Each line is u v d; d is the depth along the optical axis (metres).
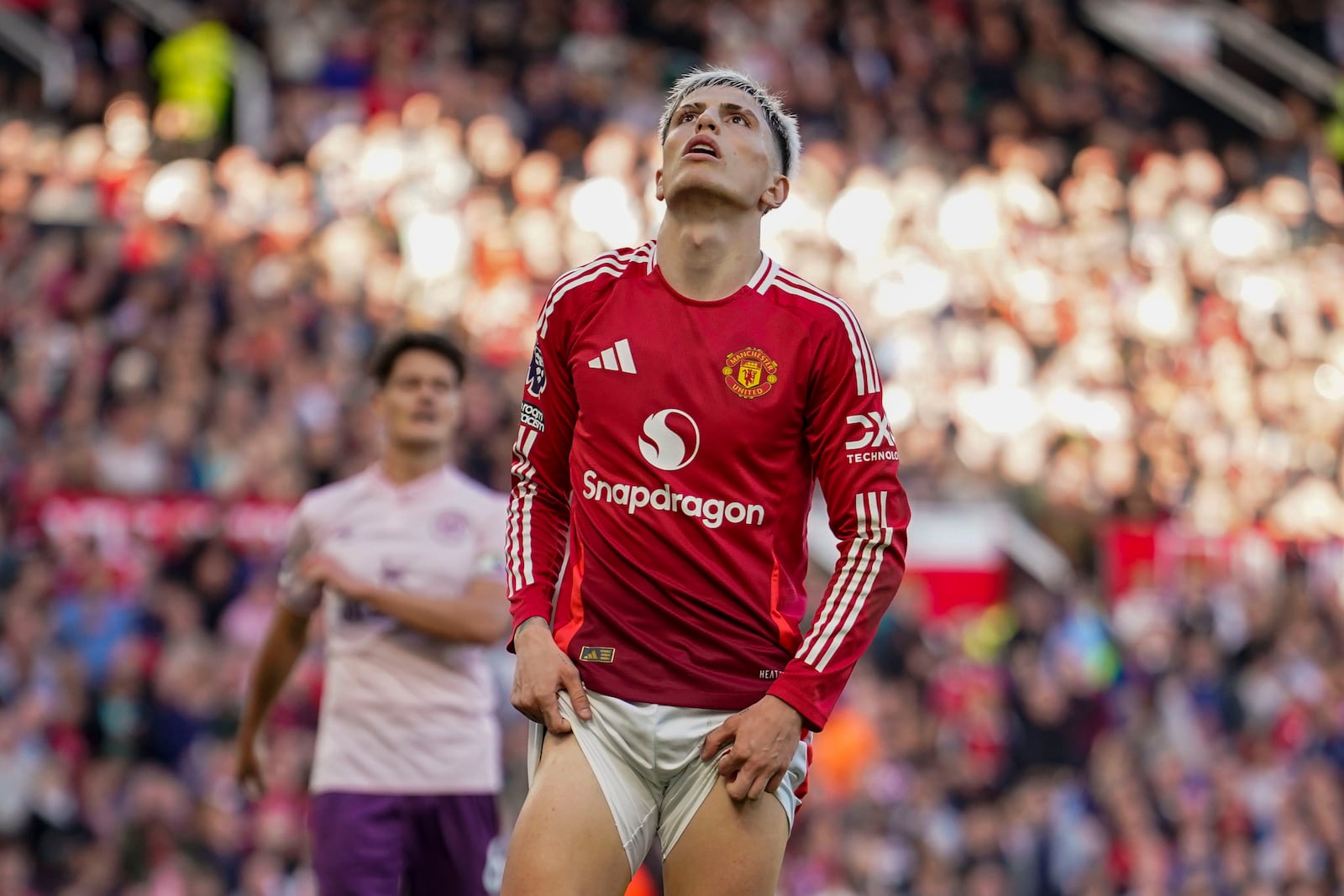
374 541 17.16
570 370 11.50
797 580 11.45
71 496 39.09
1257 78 75.31
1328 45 76.50
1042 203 64.06
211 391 43.47
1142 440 55.25
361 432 43.84
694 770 10.92
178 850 31.17
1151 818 39.56
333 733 16.77
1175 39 75.06
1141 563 49.53
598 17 66.31
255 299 48.03
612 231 56.81
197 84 58.12
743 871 10.76
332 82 61.31
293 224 52.78
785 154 11.76
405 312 50.91
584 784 10.73
